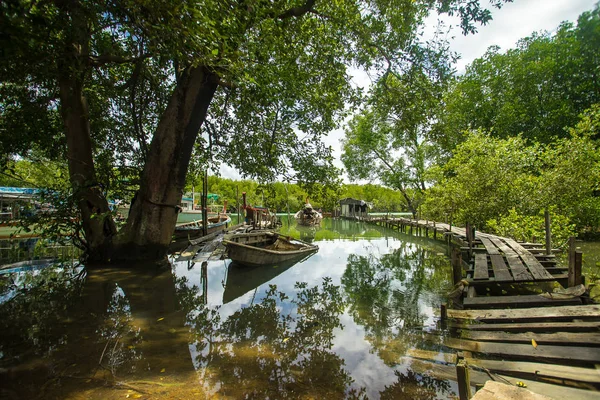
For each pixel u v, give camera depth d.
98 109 10.26
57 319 5.08
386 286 7.86
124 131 11.09
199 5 3.41
